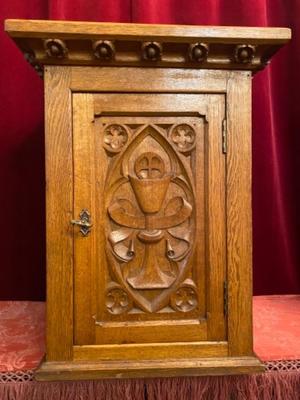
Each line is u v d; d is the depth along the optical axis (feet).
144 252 2.89
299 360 3.11
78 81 2.74
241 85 2.84
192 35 2.59
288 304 4.46
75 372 2.73
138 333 2.85
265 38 2.65
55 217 2.77
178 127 2.86
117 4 4.58
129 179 2.85
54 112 2.74
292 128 4.86
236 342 2.89
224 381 3.06
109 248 2.85
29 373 2.93
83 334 2.81
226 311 2.89
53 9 4.34
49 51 2.63
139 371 2.77
